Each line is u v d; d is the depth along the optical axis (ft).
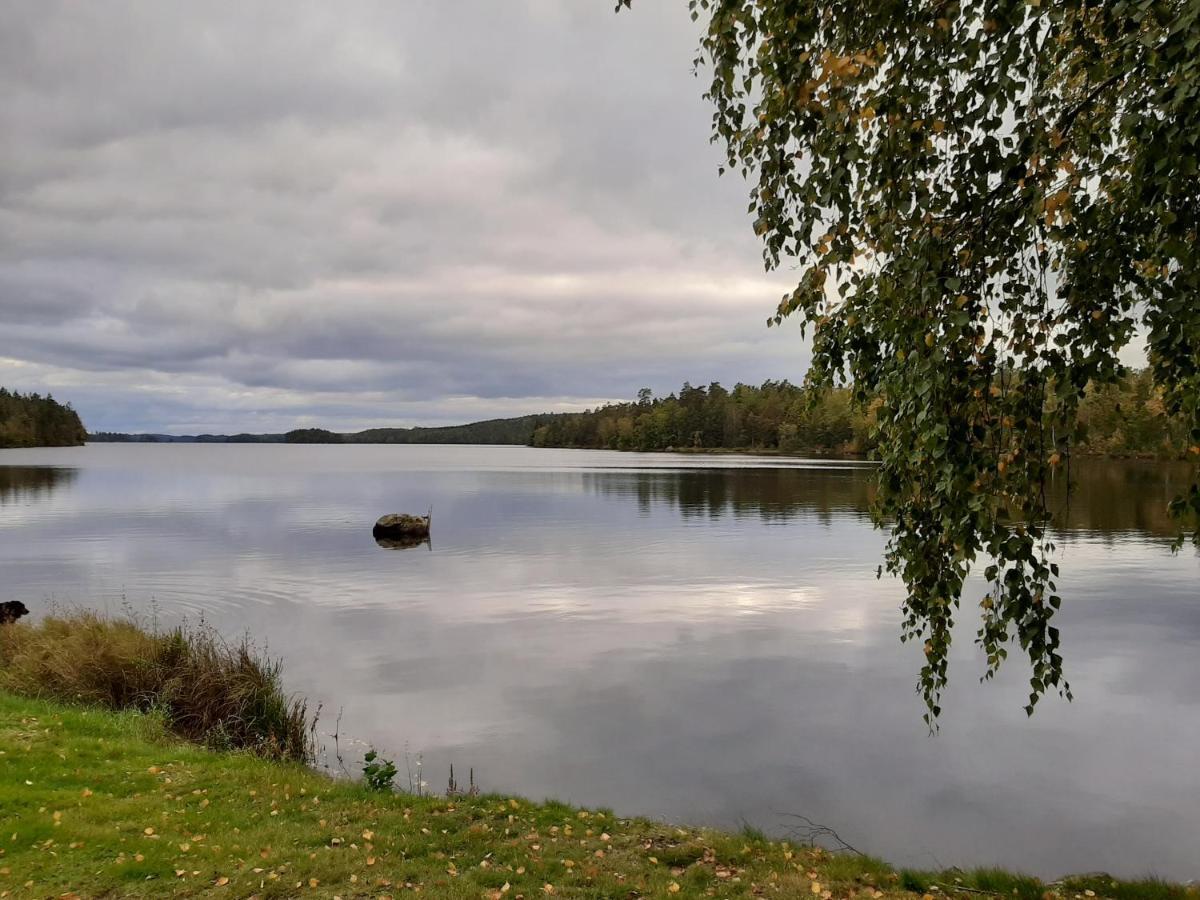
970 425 10.96
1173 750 31.50
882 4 10.59
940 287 10.62
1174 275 9.64
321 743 32.12
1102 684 40.11
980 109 10.34
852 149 10.47
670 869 19.39
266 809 22.57
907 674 41.91
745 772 29.32
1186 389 9.64
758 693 38.65
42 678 35.53
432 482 228.43
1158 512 120.26
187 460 421.18
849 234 11.57
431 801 23.98
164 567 75.66
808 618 55.42
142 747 27.66
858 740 32.58
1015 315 11.32
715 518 126.41
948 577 11.46
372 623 53.67
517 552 88.79
